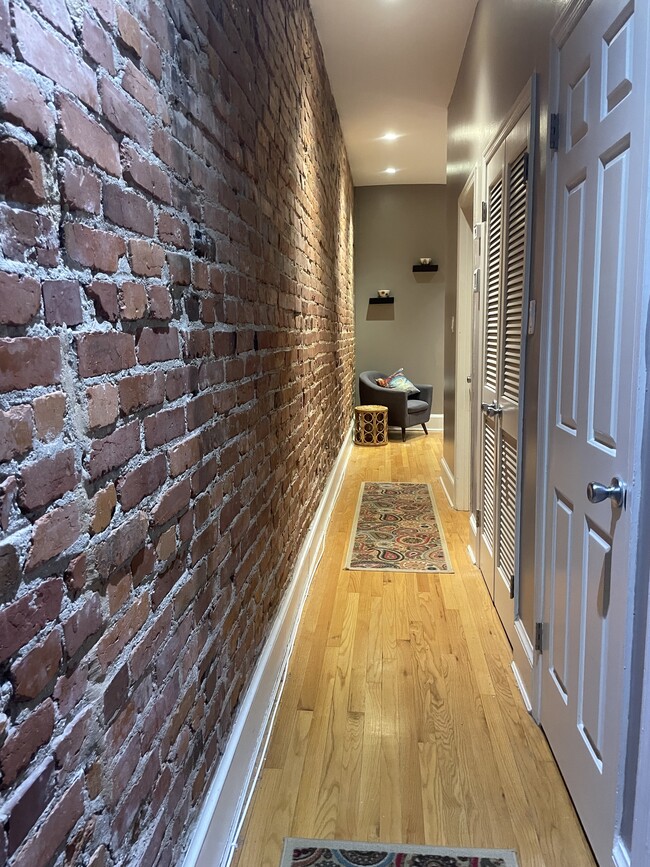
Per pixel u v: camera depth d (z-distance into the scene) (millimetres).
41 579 665
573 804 1516
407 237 6965
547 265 1666
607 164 1227
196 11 1228
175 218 1097
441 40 3355
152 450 986
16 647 615
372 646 2344
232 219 1519
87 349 766
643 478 1071
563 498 1555
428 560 3213
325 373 3793
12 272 613
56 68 691
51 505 682
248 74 1698
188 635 1164
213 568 1338
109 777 827
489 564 2779
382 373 7098
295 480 2586
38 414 657
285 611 2254
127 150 888
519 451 2057
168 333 1060
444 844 1420
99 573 798
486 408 2660
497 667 2182
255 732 1710
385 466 5426
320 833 1459
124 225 876
